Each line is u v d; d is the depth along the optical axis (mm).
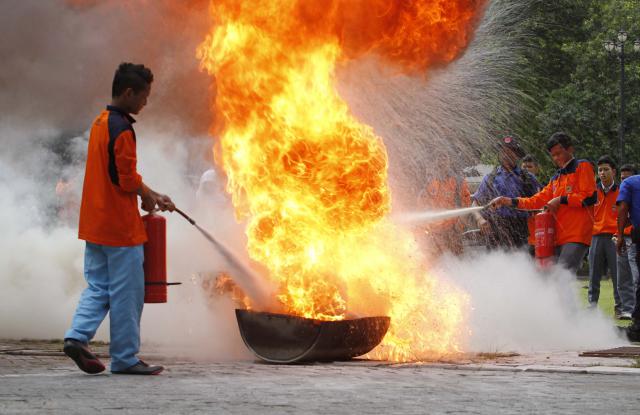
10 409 10383
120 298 13914
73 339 13711
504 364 15258
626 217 23672
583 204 22406
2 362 15672
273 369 14508
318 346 15188
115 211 13930
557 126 71750
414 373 13984
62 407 10547
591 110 74312
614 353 17078
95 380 13055
